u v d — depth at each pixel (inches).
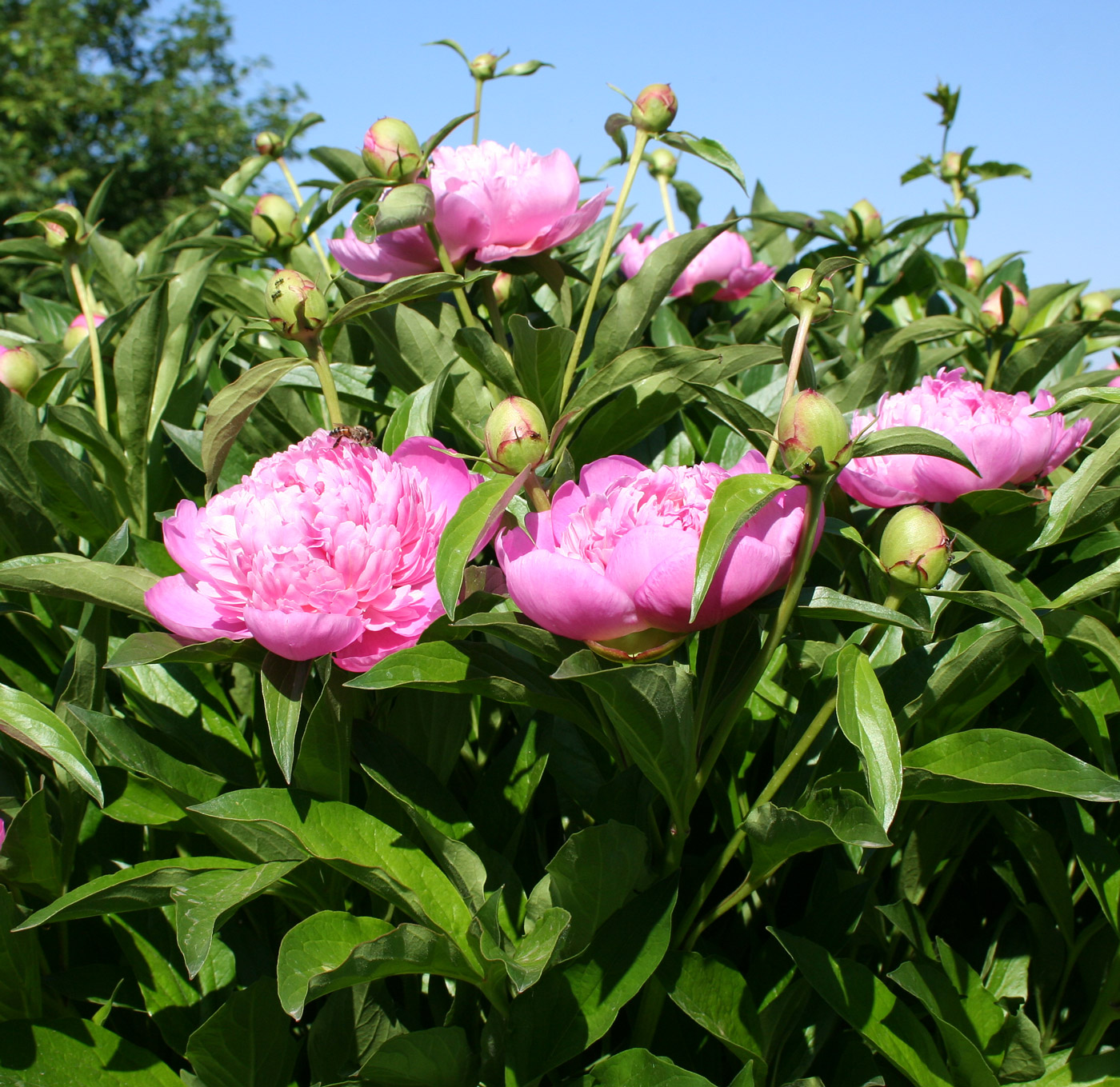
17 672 62.7
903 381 69.5
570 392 69.0
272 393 68.5
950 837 53.8
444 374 54.0
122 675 56.9
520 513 52.9
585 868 41.5
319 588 42.8
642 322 63.3
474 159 62.4
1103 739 49.4
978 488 51.0
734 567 36.8
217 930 53.2
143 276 89.2
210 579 44.8
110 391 76.4
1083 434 54.2
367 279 64.1
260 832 43.4
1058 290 94.0
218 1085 45.8
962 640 47.8
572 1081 44.4
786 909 59.7
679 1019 51.6
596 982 43.6
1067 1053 51.7
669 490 42.2
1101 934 54.8
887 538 41.1
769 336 88.5
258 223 75.0
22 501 60.8
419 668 42.4
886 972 54.7
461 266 62.1
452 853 44.4
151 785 52.9
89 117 726.5
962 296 80.9
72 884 55.1
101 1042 47.2
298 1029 54.7
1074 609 52.5
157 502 70.2
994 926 60.7
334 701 44.2
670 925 43.5
